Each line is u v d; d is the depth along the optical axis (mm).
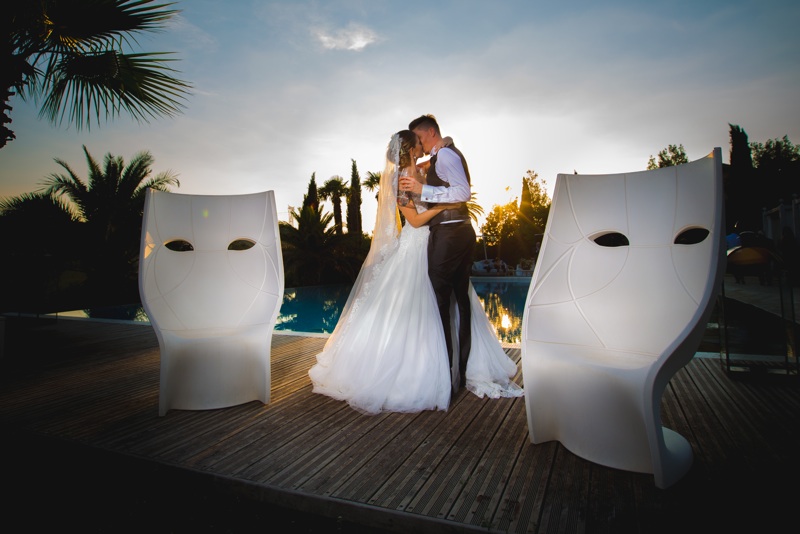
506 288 13977
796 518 1186
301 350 3775
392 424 2031
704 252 1558
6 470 1816
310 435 1910
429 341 2334
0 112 3283
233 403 2324
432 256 2486
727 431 1815
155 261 2400
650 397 1362
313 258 17734
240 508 1445
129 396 2535
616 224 1809
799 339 3383
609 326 1771
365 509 1299
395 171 2625
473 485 1422
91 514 1438
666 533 1131
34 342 4285
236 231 2650
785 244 8656
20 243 9172
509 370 2803
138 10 3754
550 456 1630
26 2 3145
